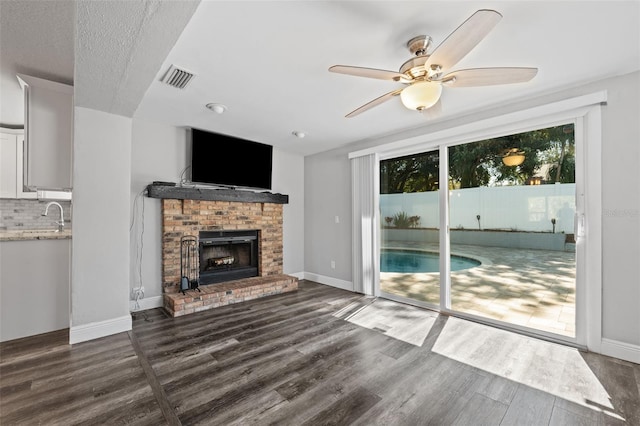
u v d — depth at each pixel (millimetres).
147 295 3428
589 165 2391
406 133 3693
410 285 3732
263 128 3660
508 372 2070
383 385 1908
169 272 3514
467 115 3137
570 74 2262
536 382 1948
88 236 2574
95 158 2611
